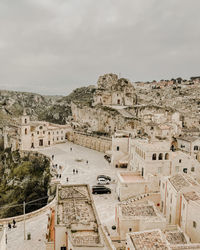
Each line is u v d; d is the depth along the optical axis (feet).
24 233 132.26
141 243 94.58
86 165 276.62
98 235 84.64
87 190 123.95
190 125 423.23
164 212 160.56
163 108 408.26
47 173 263.49
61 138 403.34
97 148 355.36
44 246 125.49
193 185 140.56
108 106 424.46
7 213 221.05
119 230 132.67
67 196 114.93
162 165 195.93
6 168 358.43
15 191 272.31
